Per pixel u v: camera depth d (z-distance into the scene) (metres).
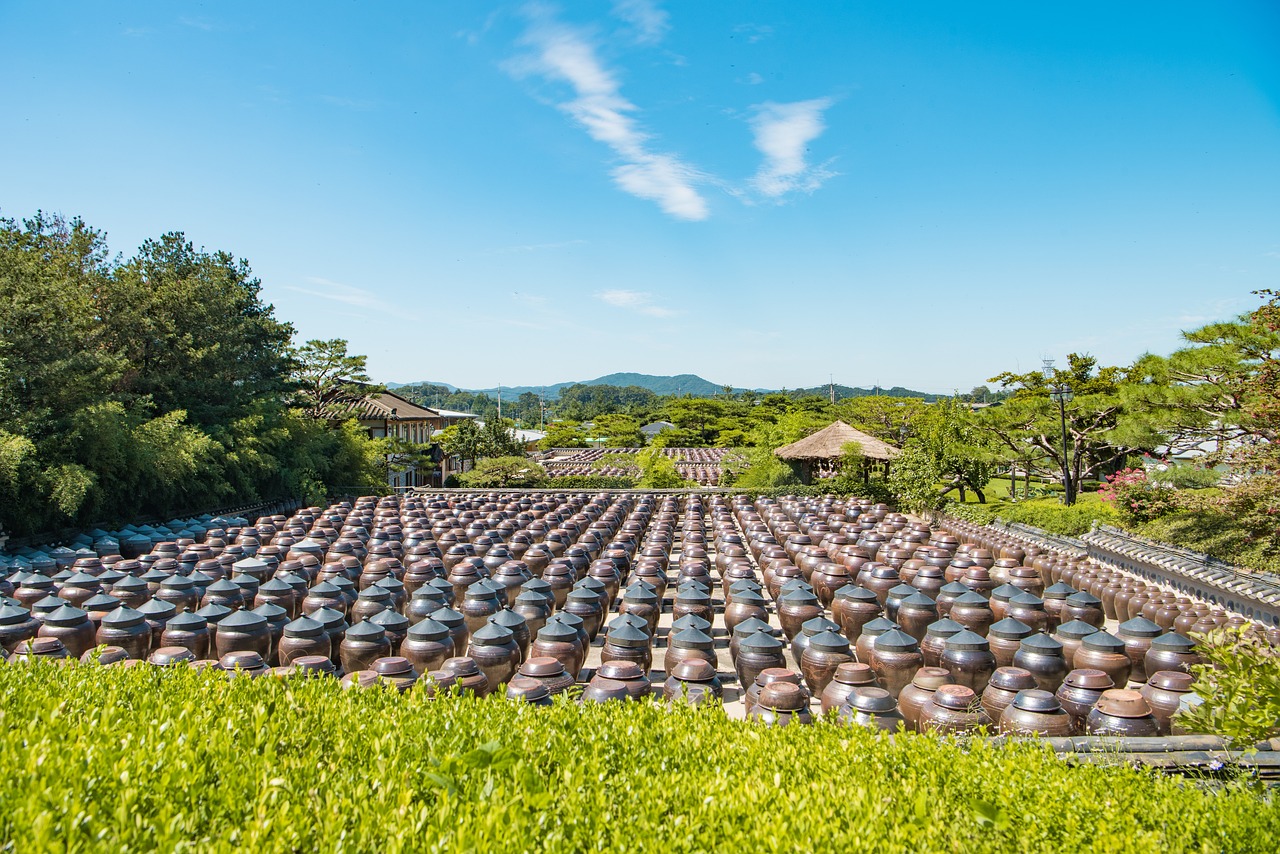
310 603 16.30
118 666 8.84
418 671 12.99
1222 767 8.02
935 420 38.41
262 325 37.50
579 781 5.92
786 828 5.31
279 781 5.38
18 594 16.64
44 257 27.56
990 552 23.86
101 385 26.20
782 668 12.62
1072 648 13.87
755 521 29.41
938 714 10.49
